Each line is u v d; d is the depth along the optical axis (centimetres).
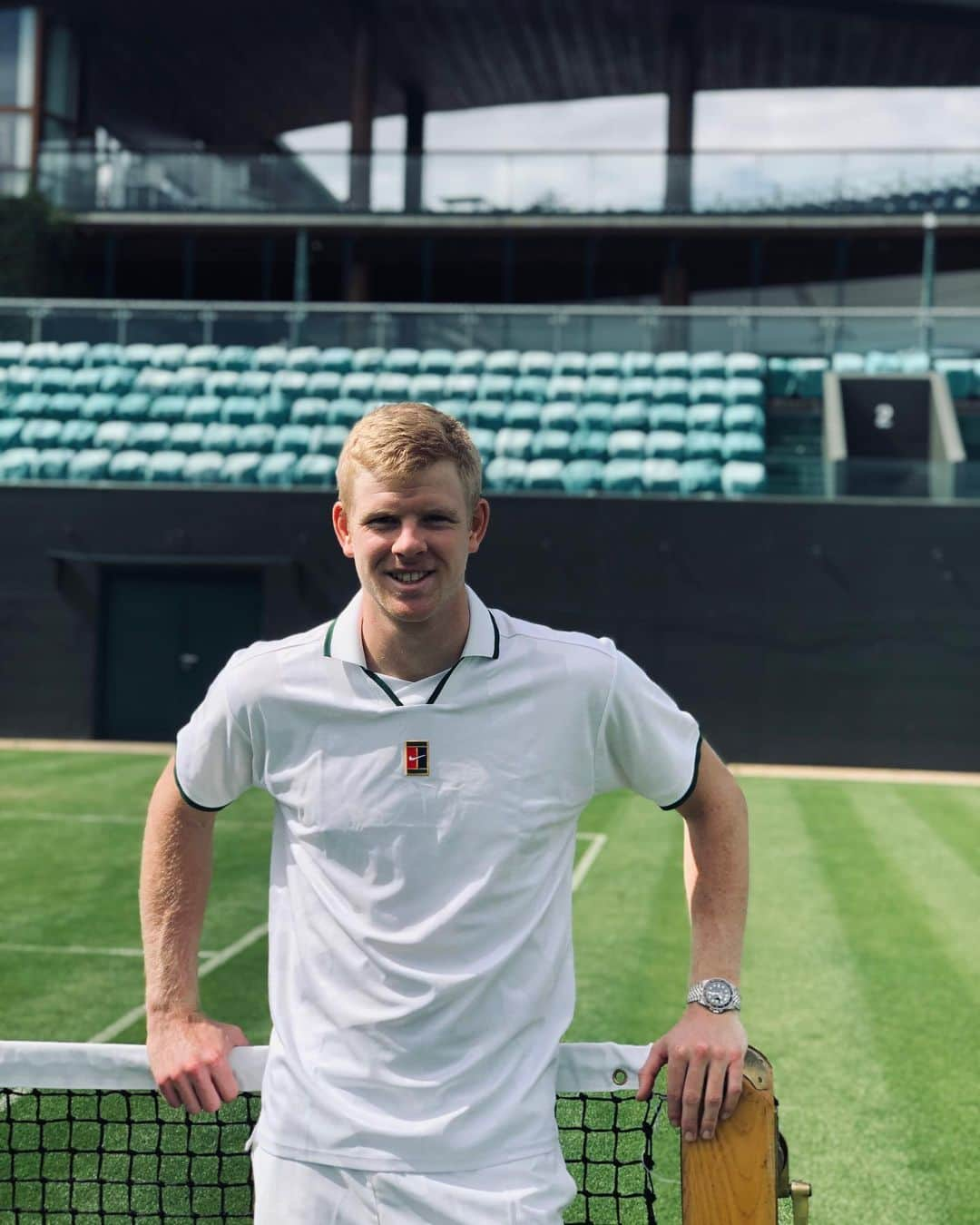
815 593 1591
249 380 1900
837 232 2248
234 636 1712
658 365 1914
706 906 208
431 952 195
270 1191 197
